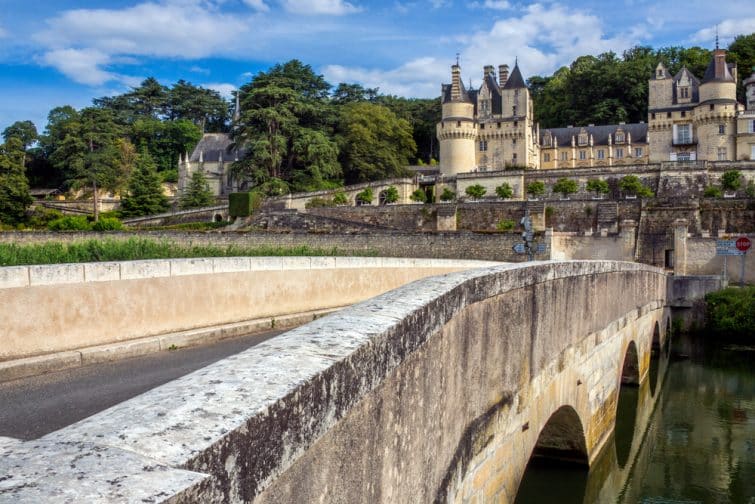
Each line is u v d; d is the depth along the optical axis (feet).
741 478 63.67
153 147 455.63
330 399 11.73
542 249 188.96
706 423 82.33
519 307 31.30
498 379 28.25
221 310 54.44
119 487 6.74
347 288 70.33
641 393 86.22
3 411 28.58
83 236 209.05
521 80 341.41
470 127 334.24
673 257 195.62
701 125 304.30
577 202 226.79
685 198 213.87
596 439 55.06
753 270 169.89
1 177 309.01
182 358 42.73
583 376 48.42
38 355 39.55
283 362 11.48
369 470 14.17
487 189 296.30
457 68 337.31
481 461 25.94
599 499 55.06
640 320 83.92
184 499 7.04
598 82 405.59
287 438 10.04
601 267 53.67
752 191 243.40
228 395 9.55
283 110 313.73
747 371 112.16
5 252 66.69
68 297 41.98
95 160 346.54
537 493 53.62
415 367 17.61
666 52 440.86
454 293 21.71
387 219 251.60
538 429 35.53
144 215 319.06
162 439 7.95
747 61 388.37
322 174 322.55
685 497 59.41
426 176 315.17
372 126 352.49
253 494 9.02
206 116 524.11
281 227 258.37
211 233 219.41
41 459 7.30
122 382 35.12
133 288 46.57
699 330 142.92
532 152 349.41
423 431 18.60
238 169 315.58
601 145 352.08
